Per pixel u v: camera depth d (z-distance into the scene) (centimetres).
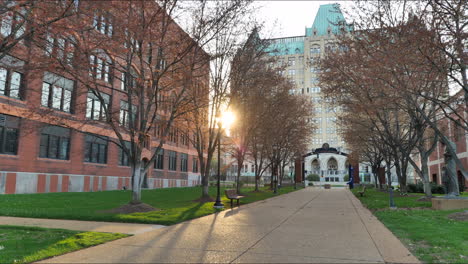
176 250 691
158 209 1548
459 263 579
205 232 921
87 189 3109
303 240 801
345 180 8750
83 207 1614
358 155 4728
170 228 996
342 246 729
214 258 623
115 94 3366
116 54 1484
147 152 4047
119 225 1051
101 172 3303
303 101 3712
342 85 1927
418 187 3550
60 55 1449
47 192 2678
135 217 1182
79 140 3045
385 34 1586
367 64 1590
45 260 608
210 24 1647
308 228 998
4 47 1052
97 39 1360
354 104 2081
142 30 1368
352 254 652
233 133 2923
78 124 2975
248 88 2252
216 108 2059
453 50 1436
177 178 4959
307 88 11038
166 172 4622
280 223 1112
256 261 599
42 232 911
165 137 1652
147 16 1433
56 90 2617
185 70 1582
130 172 3784
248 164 11044
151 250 691
